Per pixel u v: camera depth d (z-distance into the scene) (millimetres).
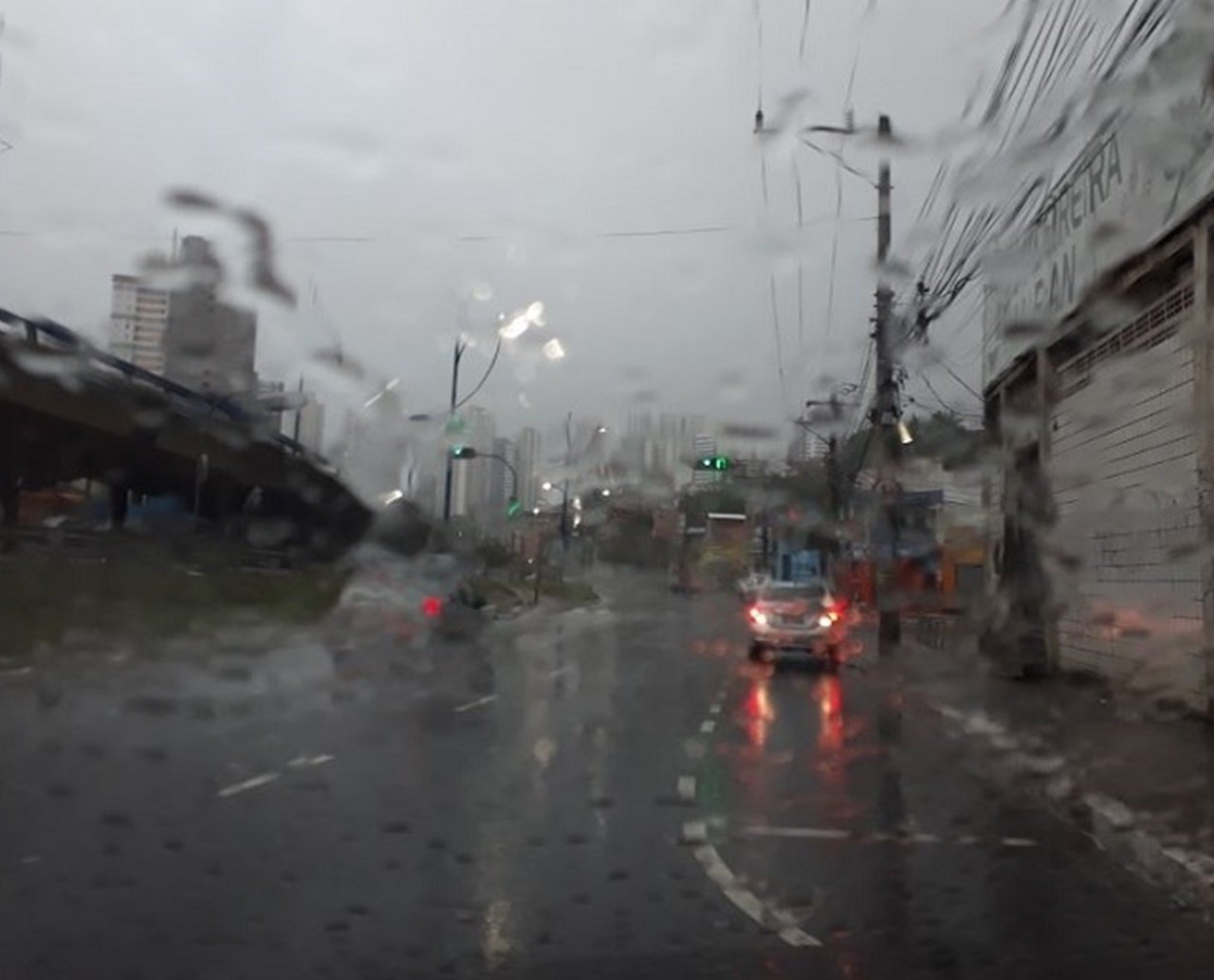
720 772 10969
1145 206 15203
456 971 5574
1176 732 13305
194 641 21188
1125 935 6352
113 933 5961
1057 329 18656
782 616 22469
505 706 15336
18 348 23969
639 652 24812
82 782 9516
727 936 6195
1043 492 20078
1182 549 14906
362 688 16625
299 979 5395
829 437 32875
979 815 9336
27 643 19203
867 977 5605
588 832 8445
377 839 8039
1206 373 13977
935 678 19906
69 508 38312
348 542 33594
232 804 8914
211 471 31703
